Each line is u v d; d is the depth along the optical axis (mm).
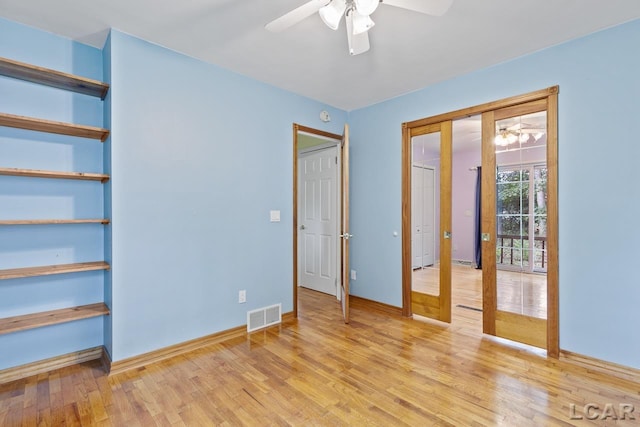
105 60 2400
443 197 3236
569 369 2311
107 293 2396
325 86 3311
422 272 3432
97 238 2484
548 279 2531
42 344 2275
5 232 2135
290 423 1742
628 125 2184
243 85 3029
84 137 2420
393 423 1737
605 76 2268
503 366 2355
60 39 2322
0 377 2117
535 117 2639
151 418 1783
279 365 2385
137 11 2049
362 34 1916
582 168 2369
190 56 2662
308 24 2211
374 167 3811
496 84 2809
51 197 2299
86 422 1746
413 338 2883
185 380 2176
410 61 2748
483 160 2943
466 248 6441
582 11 2055
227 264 2916
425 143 3383
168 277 2545
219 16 2113
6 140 2146
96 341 2492
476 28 2242
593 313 2328
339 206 4168
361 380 2170
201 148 2738
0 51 2098
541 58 2553
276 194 3316
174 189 2578
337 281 4215
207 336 2771
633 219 2172
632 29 2162
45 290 2287
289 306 3418
